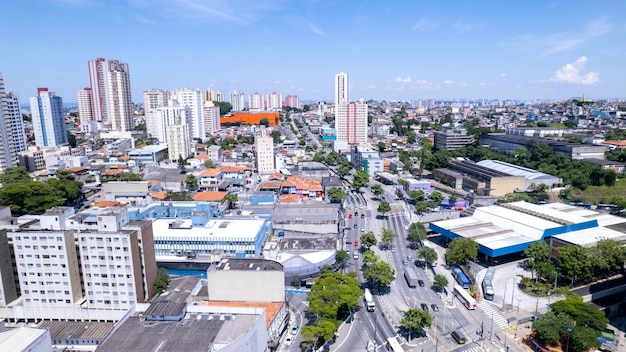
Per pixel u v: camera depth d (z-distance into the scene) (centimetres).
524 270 18588
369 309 15050
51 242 13788
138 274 14312
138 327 11325
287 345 13225
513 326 14038
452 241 19150
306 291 16762
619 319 15188
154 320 11688
